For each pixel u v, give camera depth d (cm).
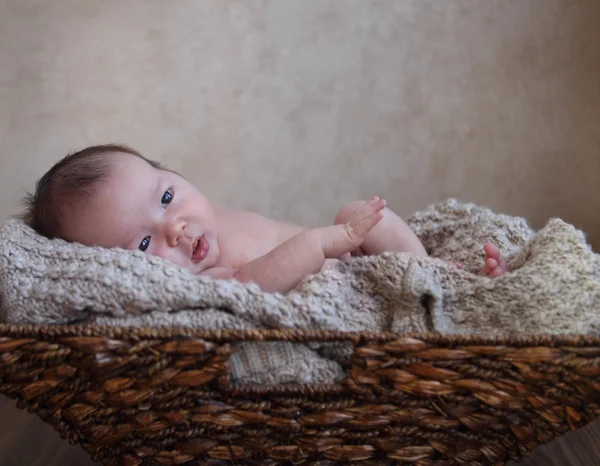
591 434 103
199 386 74
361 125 153
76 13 151
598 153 149
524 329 81
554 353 71
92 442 78
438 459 80
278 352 77
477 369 73
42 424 110
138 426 77
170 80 153
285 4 151
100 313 80
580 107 148
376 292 87
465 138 151
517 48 148
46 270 84
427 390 73
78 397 75
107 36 152
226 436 77
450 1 149
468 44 149
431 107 151
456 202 116
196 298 79
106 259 83
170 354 72
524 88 149
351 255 108
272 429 77
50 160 154
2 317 84
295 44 152
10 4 151
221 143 154
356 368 73
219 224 109
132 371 73
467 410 76
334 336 71
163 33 152
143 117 154
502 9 148
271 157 154
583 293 80
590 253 83
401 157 153
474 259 103
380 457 80
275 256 93
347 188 154
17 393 75
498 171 151
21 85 152
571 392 74
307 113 153
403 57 151
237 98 153
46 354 71
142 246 97
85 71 153
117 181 96
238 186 155
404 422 77
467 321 84
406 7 150
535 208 151
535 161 150
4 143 153
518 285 81
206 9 152
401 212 153
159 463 80
